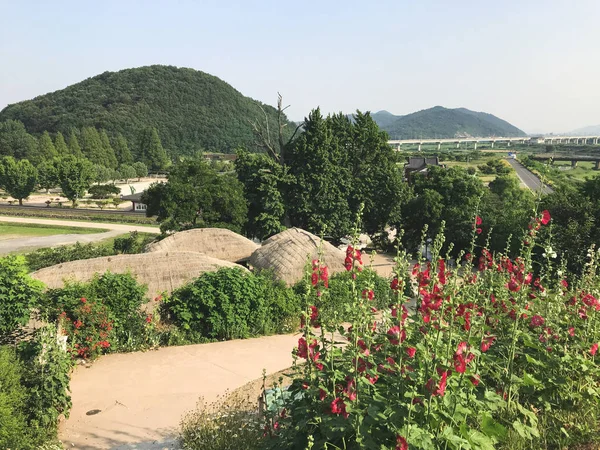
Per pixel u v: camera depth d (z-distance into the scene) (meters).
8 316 10.59
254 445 7.07
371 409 4.85
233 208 31.81
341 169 35.78
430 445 4.50
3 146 125.62
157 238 31.61
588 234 20.53
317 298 6.18
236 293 14.62
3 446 7.06
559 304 7.35
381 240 38.03
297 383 6.18
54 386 8.38
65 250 27.23
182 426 8.57
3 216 64.69
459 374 5.18
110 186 92.25
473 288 7.21
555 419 6.18
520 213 28.86
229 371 11.73
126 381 11.07
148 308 14.62
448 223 33.47
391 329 5.38
